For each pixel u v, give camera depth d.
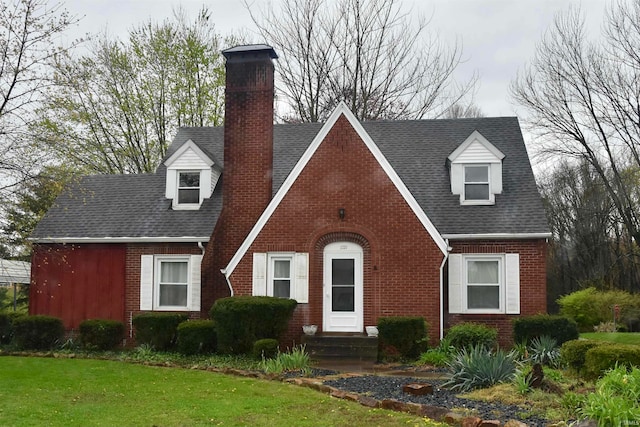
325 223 18.91
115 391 12.09
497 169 20.84
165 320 18.47
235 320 16.81
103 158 35.97
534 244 19.50
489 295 19.81
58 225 22.59
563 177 46.09
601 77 33.34
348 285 18.92
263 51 21.11
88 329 18.83
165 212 22.55
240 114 20.98
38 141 19.95
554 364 14.73
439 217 20.30
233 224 20.48
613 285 42.50
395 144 23.50
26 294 39.88
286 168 23.06
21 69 19.58
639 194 39.72
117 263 21.98
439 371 15.13
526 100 46.47
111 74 36.19
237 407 10.59
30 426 9.18
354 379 13.37
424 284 18.33
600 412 8.55
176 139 25.91
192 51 37.03
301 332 18.53
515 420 8.98
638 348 12.02
